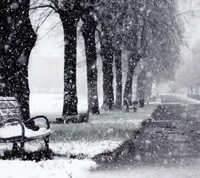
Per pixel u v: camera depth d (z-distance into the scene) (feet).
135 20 87.04
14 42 40.40
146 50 119.55
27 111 43.42
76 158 28.63
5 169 23.12
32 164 24.72
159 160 28.17
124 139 40.22
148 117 79.92
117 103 118.11
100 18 82.38
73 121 62.69
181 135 46.01
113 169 24.73
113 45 103.91
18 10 40.57
